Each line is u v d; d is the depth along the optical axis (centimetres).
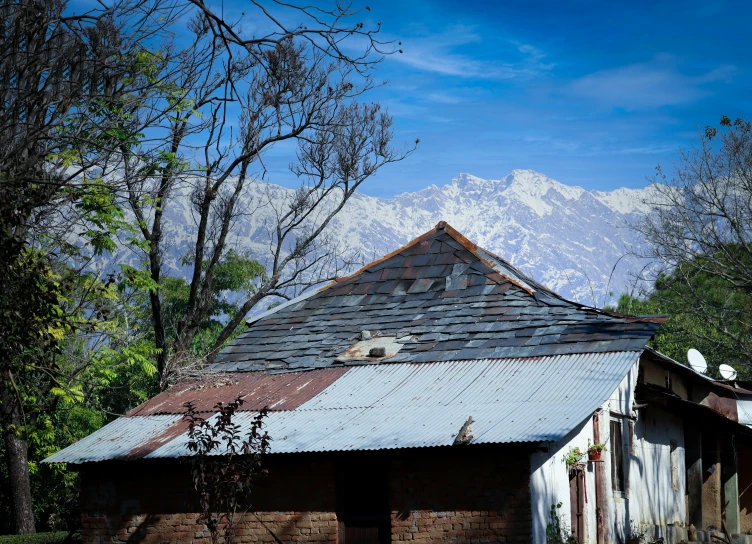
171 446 1600
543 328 1762
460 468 1459
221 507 1448
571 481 1631
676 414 2280
